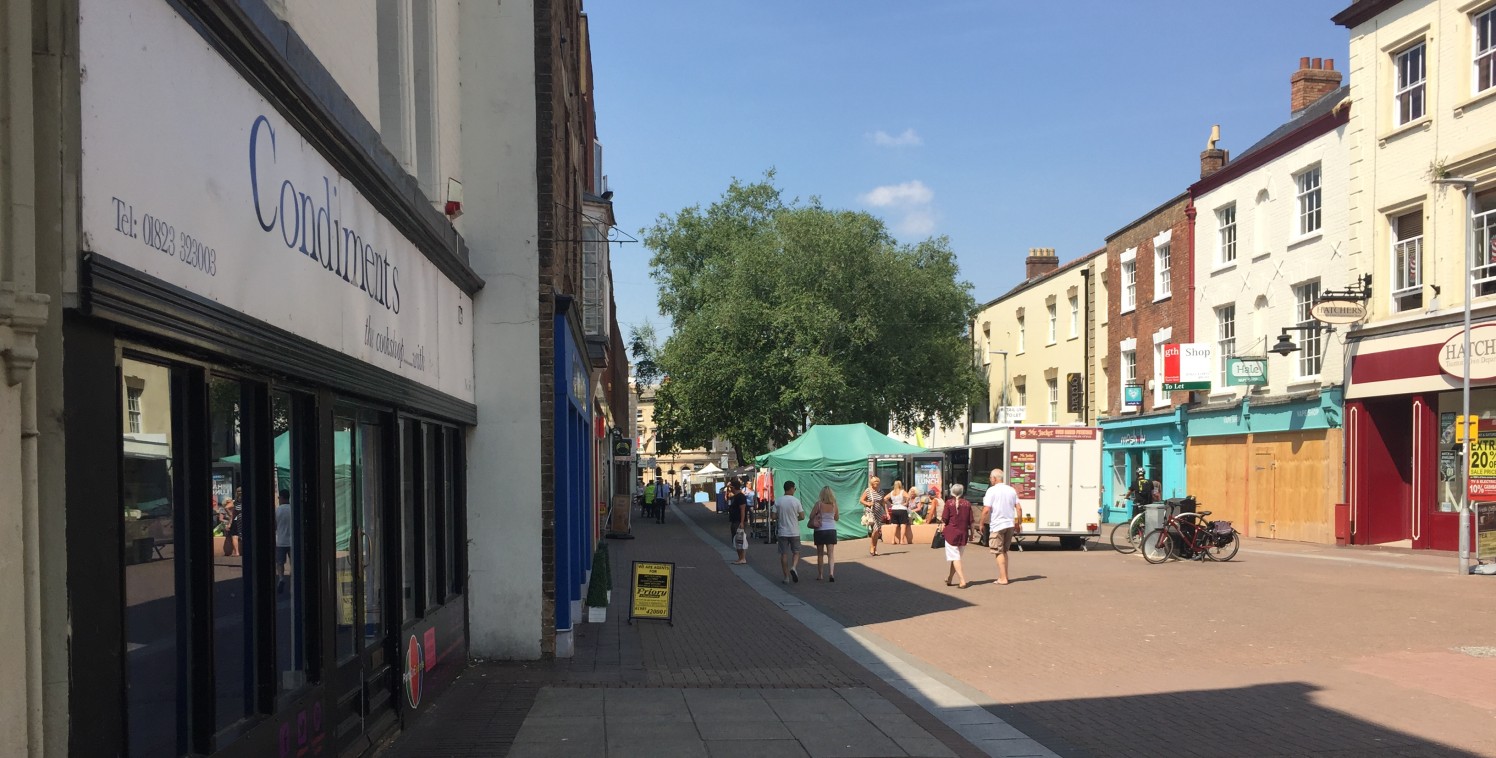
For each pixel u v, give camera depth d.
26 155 2.96
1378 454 24.75
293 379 5.10
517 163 10.27
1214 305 31.77
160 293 3.53
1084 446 26.66
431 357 8.24
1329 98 28.95
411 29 8.35
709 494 78.50
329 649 5.51
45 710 3.02
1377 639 11.45
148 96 3.52
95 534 3.27
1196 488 32.66
